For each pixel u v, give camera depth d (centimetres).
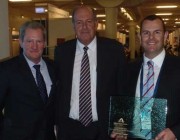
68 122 251
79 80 249
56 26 650
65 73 255
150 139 193
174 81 195
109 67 251
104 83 248
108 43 258
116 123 204
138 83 211
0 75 210
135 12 1808
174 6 1577
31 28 214
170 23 2698
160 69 203
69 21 644
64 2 1365
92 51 254
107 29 1286
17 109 213
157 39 200
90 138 248
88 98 246
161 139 182
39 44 216
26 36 214
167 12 1872
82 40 251
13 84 211
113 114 205
